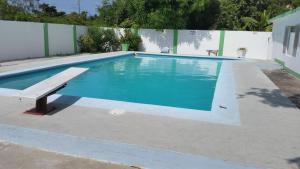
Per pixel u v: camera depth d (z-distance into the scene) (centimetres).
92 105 590
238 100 672
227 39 2080
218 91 774
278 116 545
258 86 857
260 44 2003
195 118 516
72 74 665
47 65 1269
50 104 593
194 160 367
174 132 446
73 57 1642
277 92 770
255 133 450
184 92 981
